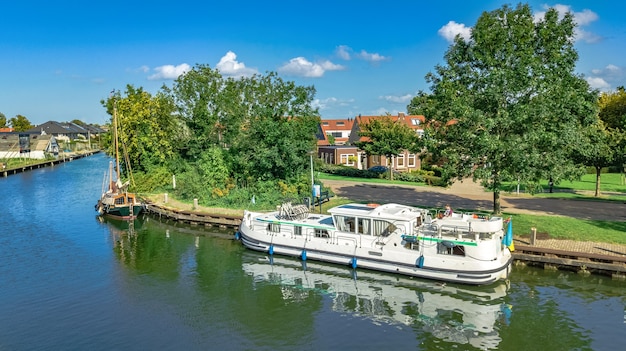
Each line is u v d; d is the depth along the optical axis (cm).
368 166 7431
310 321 1945
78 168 9269
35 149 11219
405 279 2403
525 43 2861
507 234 2386
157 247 3145
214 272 2602
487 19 2919
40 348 1723
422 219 2584
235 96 5688
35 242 3269
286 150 4181
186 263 2773
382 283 2370
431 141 2961
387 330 1850
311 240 2703
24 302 2158
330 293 2261
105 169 8981
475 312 1998
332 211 2631
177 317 1995
